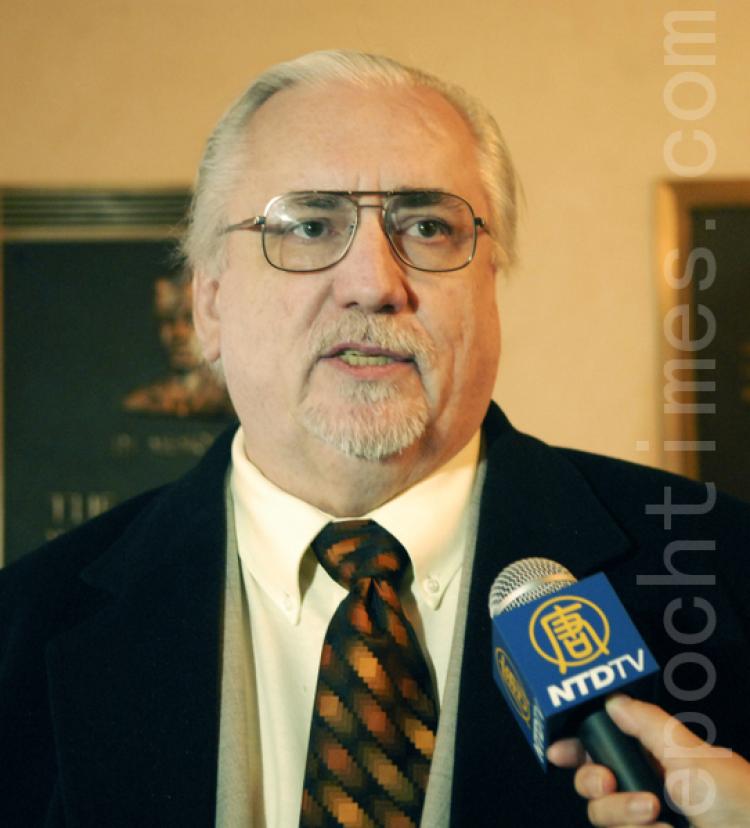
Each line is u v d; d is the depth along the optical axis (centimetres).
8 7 223
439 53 217
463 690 106
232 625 115
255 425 118
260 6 220
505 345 215
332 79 118
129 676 112
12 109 222
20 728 114
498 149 125
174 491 131
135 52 221
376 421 110
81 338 219
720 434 209
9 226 220
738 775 79
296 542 116
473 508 120
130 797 106
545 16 217
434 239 115
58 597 123
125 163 221
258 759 110
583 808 100
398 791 101
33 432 219
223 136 123
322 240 114
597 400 212
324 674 105
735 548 119
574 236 214
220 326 124
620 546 115
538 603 87
